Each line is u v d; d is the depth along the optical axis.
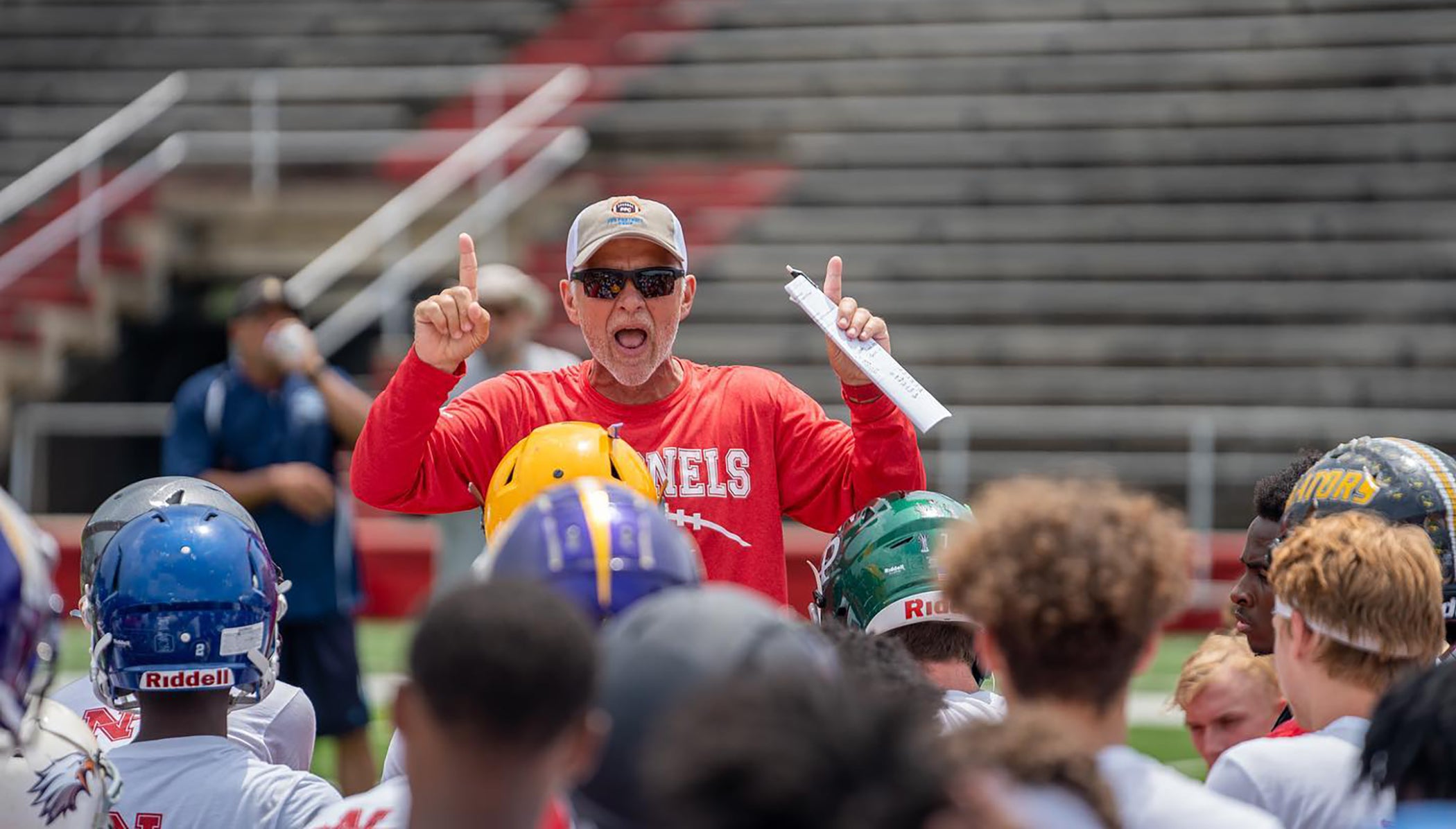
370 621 43.91
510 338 26.91
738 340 57.06
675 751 5.50
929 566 11.75
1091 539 8.24
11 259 60.47
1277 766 9.77
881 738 5.48
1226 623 16.64
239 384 24.47
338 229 63.09
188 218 63.16
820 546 40.25
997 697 11.66
